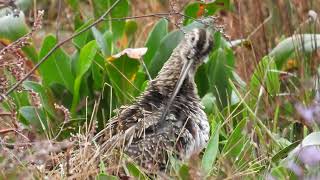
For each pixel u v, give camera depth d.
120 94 12.89
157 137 11.13
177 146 11.17
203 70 13.43
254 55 13.77
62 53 13.17
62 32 16.11
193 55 11.95
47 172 10.50
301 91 13.05
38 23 11.45
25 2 15.03
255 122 12.00
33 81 13.28
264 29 14.77
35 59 13.38
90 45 12.59
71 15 16.36
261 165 11.12
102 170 10.38
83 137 11.06
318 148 10.86
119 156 10.72
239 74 14.44
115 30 14.45
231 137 11.34
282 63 13.85
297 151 10.75
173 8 12.48
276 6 15.18
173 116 11.39
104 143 10.92
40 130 12.40
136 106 11.61
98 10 14.49
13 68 11.58
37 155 10.41
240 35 14.80
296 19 14.88
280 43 13.88
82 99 13.02
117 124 11.35
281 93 13.51
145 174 10.80
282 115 13.11
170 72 11.90
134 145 11.06
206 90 13.45
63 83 13.15
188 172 10.38
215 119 12.30
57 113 12.65
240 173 10.66
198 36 12.08
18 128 11.38
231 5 15.57
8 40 13.12
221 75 13.40
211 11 14.66
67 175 10.34
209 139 11.29
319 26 14.54
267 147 11.67
